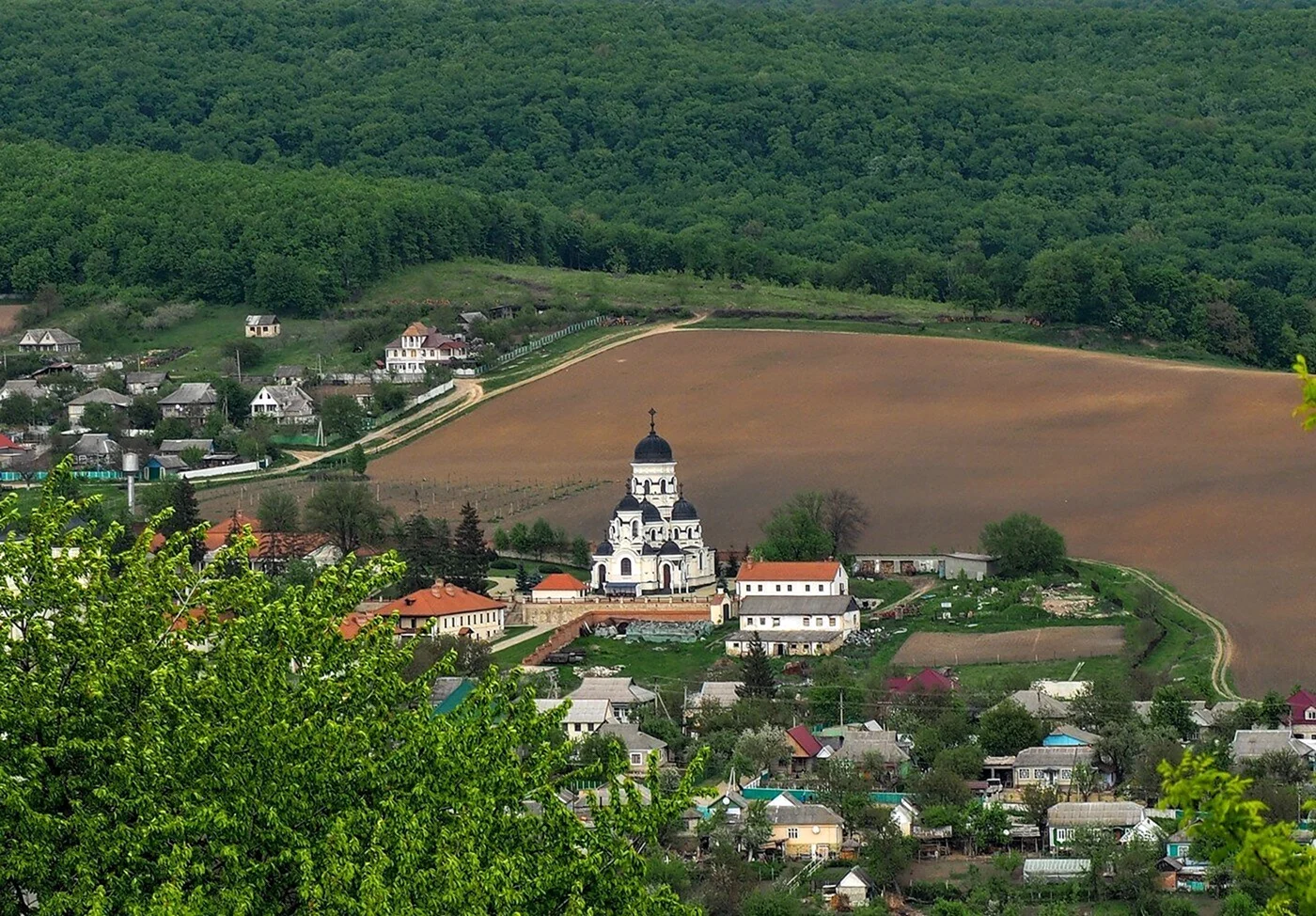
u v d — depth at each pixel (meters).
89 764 177.75
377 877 162.00
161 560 194.12
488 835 174.12
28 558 186.50
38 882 171.75
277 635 191.75
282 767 176.75
